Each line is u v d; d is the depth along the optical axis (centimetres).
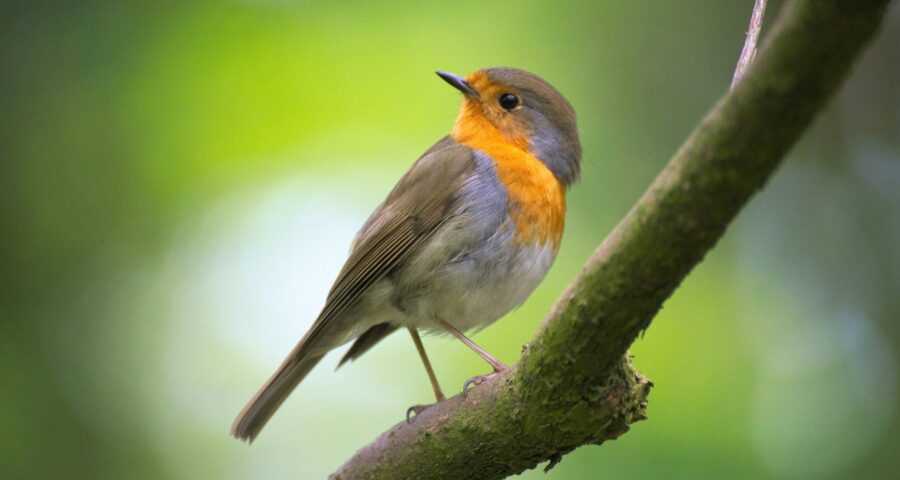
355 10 1184
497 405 567
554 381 527
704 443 953
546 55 1177
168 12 1119
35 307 1020
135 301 1084
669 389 1006
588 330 494
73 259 1051
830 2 364
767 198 1197
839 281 1147
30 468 945
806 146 1226
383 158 1198
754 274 1130
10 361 981
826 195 1198
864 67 1239
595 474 927
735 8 1180
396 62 1202
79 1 1084
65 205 1065
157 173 1139
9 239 1029
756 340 1059
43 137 1062
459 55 1197
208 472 1067
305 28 1180
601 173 1116
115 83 1092
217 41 1166
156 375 1063
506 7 1196
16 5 1062
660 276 460
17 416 957
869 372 1066
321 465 1102
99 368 1018
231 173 1184
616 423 537
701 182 424
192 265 1136
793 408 1001
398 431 614
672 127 1146
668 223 442
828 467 957
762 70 391
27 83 1062
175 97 1133
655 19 1184
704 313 1066
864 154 1220
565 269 1077
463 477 601
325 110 1202
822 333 1102
